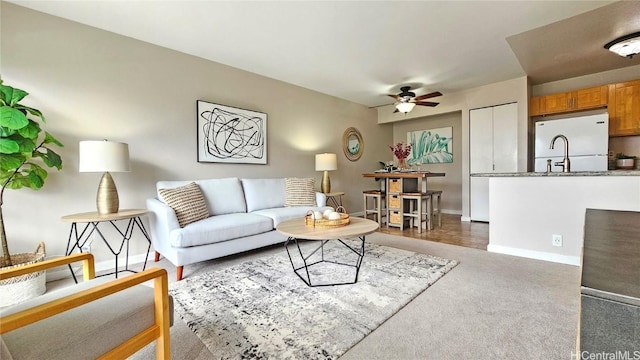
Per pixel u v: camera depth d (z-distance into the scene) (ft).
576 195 8.27
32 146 6.70
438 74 13.78
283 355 4.40
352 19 8.68
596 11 8.30
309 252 10.11
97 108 8.91
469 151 16.53
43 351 2.70
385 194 15.97
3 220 7.22
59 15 8.21
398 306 5.90
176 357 4.39
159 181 9.97
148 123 10.00
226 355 4.43
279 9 8.08
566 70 13.57
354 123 18.98
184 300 6.33
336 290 6.75
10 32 7.55
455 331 4.99
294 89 15.14
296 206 12.30
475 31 9.50
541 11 8.32
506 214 9.59
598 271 1.45
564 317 5.40
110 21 8.60
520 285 6.92
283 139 14.61
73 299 2.90
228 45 10.37
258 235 9.62
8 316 2.53
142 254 9.77
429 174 14.38
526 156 14.53
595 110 14.17
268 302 6.18
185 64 10.97
